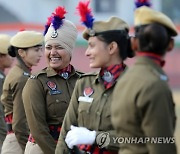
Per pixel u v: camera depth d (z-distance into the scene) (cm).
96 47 1016
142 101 784
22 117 1354
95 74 1056
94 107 1025
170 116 795
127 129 807
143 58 820
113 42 1012
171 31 834
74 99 1077
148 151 799
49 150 1207
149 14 828
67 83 1234
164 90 788
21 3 5625
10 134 1408
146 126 784
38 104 1212
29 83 1224
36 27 5562
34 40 1403
